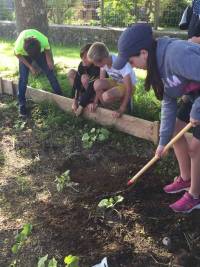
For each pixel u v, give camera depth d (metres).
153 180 1.59
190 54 1.08
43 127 2.10
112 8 4.09
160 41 1.14
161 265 1.20
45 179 1.68
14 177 1.71
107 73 2.04
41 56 2.26
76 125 2.07
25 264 1.25
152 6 3.89
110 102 1.99
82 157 1.81
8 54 3.67
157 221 1.37
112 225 1.37
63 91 2.41
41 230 1.38
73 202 1.51
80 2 4.42
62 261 1.24
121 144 1.87
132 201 1.48
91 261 1.23
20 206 1.52
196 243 1.26
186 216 1.37
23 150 1.91
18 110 2.31
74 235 1.34
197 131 1.23
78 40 4.09
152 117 2.00
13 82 2.52
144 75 2.70
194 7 1.39
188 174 1.41
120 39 1.15
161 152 1.33
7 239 1.35
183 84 1.16
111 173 1.67
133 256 1.24
